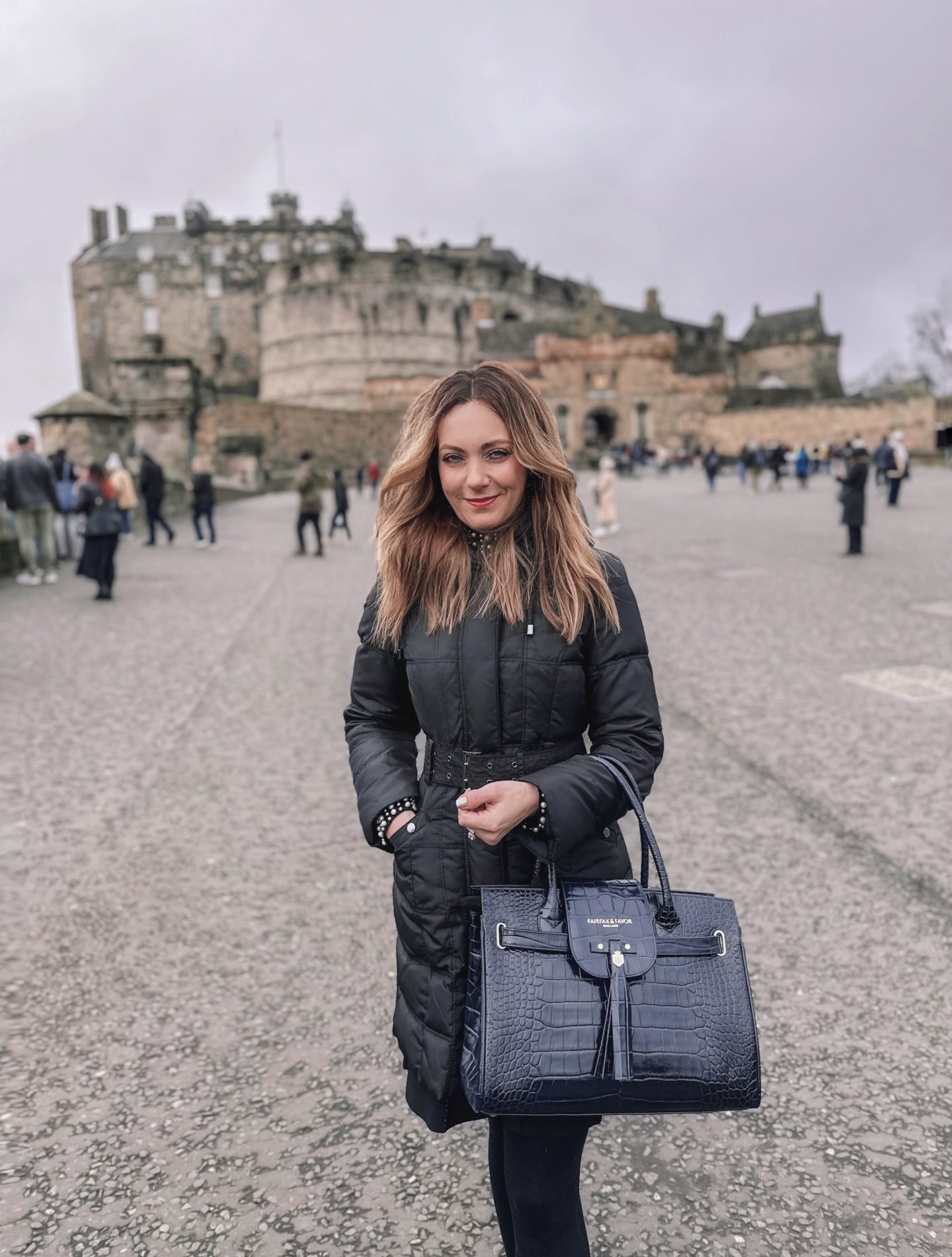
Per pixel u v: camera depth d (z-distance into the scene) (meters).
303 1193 2.19
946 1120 2.39
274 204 87.31
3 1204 2.16
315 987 3.03
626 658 1.67
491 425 1.61
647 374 67.69
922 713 5.75
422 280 73.75
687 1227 2.08
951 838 3.98
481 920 1.52
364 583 11.93
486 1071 1.40
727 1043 1.42
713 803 4.46
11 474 11.88
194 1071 2.63
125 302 83.75
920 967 3.06
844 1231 2.05
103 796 4.70
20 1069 2.64
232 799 4.64
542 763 1.67
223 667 7.43
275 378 75.81
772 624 8.71
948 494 24.62
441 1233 2.08
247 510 28.08
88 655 7.88
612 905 1.50
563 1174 1.60
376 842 1.74
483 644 1.63
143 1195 2.19
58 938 3.35
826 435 61.00
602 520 17.38
